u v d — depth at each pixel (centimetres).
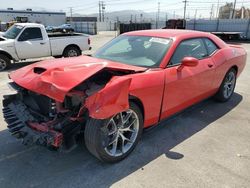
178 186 267
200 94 423
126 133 319
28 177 280
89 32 4381
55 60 344
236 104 518
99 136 272
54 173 287
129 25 3525
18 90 327
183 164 305
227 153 331
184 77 363
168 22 3020
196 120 433
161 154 326
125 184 270
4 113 332
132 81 297
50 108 289
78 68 284
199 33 434
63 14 6294
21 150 333
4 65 930
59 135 263
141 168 297
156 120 348
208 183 272
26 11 5659
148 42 385
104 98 253
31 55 986
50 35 1102
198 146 348
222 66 461
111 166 300
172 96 354
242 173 290
